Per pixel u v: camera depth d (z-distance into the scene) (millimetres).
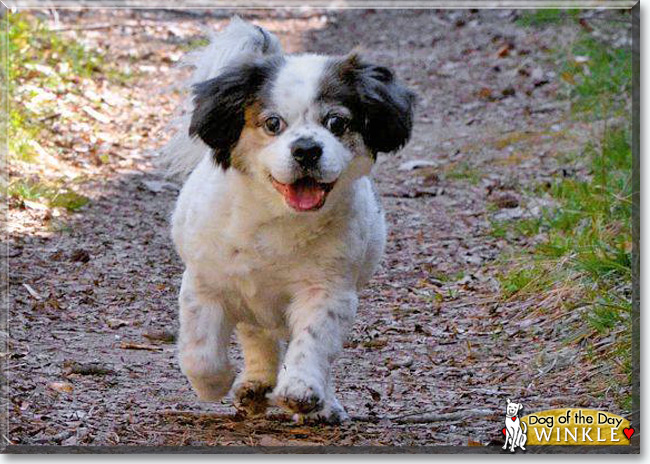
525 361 9055
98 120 15617
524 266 10953
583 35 19109
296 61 7086
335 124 6891
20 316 9672
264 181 6891
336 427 7711
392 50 21391
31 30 17922
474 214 13336
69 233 11961
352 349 9602
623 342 8617
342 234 7160
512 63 19812
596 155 13609
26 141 13641
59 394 8047
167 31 20969
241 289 7289
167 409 7906
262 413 7949
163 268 11391
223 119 7023
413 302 10805
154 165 14391
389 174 15039
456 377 8914
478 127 16875
